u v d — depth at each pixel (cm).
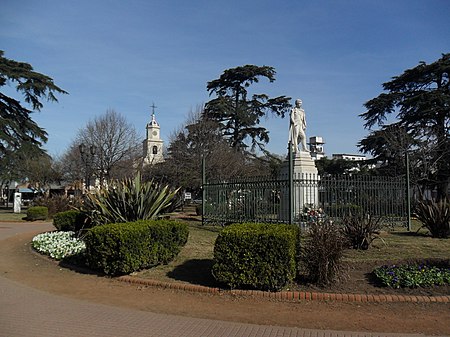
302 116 1752
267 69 3950
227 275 755
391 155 3334
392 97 3453
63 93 3431
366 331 563
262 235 747
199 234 1440
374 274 824
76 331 545
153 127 6425
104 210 1163
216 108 3800
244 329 566
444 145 3112
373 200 1545
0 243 1515
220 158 3447
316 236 787
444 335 552
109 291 787
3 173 3541
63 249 1142
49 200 2916
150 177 3666
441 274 791
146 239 902
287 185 1393
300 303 698
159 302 709
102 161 4050
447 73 3344
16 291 774
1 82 3247
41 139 3494
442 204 1366
